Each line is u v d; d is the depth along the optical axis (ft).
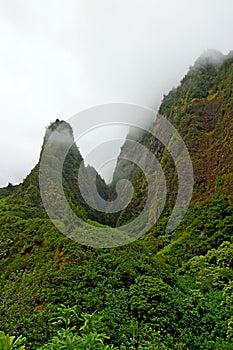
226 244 68.39
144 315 36.29
